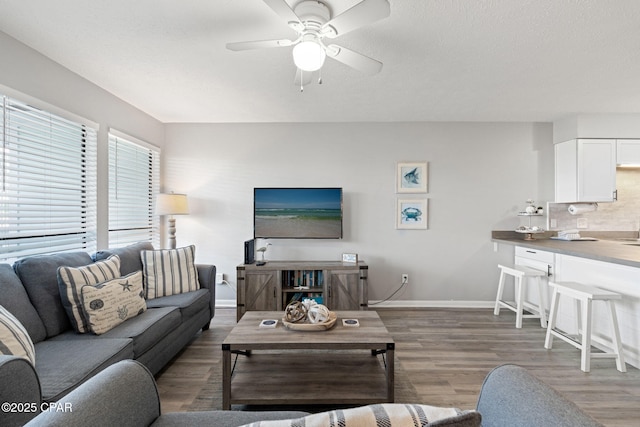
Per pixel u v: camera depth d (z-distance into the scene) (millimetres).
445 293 4098
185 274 3092
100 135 2963
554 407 793
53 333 1959
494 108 3559
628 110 3594
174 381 2285
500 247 4078
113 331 2029
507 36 2080
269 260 4086
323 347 1884
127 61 2465
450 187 4082
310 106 3500
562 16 1855
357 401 1859
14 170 2150
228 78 2768
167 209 3590
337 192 3990
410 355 2697
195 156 4117
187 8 1831
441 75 2693
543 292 3496
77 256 2361
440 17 1885
